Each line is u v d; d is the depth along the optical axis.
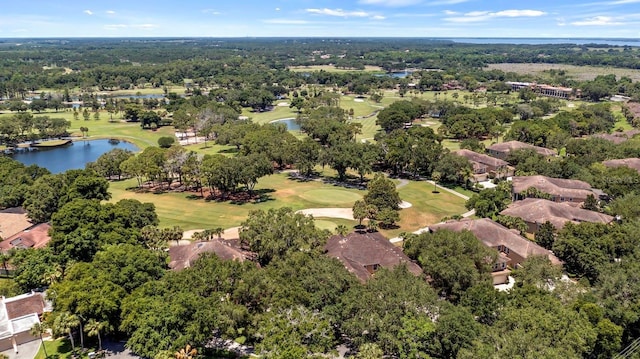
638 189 112.50
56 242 78.44
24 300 70.00
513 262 87.00
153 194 133.12
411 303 57.47
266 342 52.09
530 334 51.25
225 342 62.94
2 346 62.47
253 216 87.44
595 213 101.19
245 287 60.34
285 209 90.44
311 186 140.88
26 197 108.56
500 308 60.06
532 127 182.12
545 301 58.53
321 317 57.44
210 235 94.06
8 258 82.81
